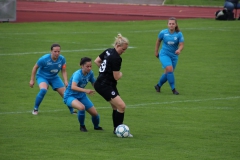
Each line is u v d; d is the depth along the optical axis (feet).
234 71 153.58
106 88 83.41
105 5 378.32
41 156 72.49
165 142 81.05
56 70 102.32
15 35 223.51
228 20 291.38
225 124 93.61
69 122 94.38
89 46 197.67
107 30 245.65
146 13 333.01
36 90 123.75
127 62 166.50
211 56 179.32
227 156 73.87
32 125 91.30
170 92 125.18
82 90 84.48
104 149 76.43
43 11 333.42
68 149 76.18
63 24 267.80
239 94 122.62
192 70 154.51
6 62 160.86
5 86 127.24
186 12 341.62
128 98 117.08
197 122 95.04
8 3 272.72
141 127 90.94
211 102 113.29
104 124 93.30
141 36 227.20
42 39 213.46
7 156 72.28
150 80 139.64
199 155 74.23
